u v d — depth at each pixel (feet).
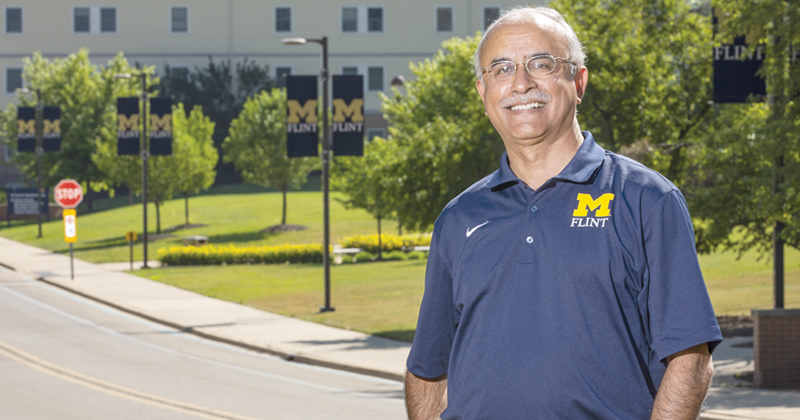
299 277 102.58
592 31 59.41
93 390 39.68
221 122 228.22
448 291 8.34
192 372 45.62
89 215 199.00
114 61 205.87
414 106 108.78
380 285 91.09
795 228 42.11
